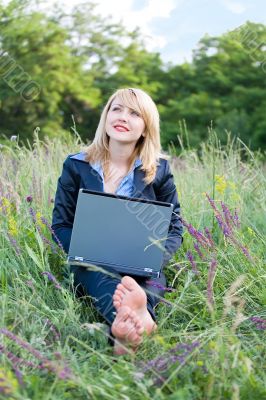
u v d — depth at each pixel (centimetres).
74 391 218
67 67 1859
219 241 350
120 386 211
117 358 244
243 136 1758
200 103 1886
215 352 230
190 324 289
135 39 1986
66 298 286
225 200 422
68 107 1842
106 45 1945
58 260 324
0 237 335
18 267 311
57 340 253
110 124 314
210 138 502
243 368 224
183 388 218
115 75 1931
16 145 466
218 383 222
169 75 2003
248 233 381
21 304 274
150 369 224
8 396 202
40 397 209
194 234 321
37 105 1700
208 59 1986
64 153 479
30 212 334
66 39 1877
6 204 359
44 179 407
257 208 442
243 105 1900
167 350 239
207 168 502
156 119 322
